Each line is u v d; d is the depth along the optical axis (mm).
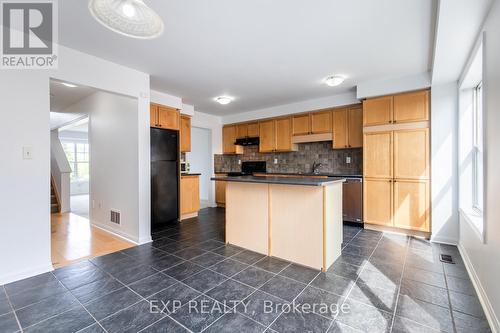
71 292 1945
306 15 1977
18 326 1543
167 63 2908
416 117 3305
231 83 3635
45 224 2312
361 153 4406
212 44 2451
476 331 1499
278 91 4039
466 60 2473
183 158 5117
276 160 5594
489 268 1688
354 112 4152
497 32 1553
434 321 1587
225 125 6164
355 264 2473
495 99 1601
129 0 1311
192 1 1786
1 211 2074
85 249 2951
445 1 1621
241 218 2963
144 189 3230
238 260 2582
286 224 2555
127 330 1502
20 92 2172
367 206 3703
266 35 2289
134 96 3088
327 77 3400
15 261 2143
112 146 3609
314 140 4629
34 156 2250
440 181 3154
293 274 2254
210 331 1490
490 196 1702
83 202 7004
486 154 1790
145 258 2656
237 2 1806
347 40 2391
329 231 2402
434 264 2469
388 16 1993
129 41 2373
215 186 5938
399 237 3367
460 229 2906
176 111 4273
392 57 2771
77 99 4352
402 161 3414
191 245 3080
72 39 2326
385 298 1853
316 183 2145
